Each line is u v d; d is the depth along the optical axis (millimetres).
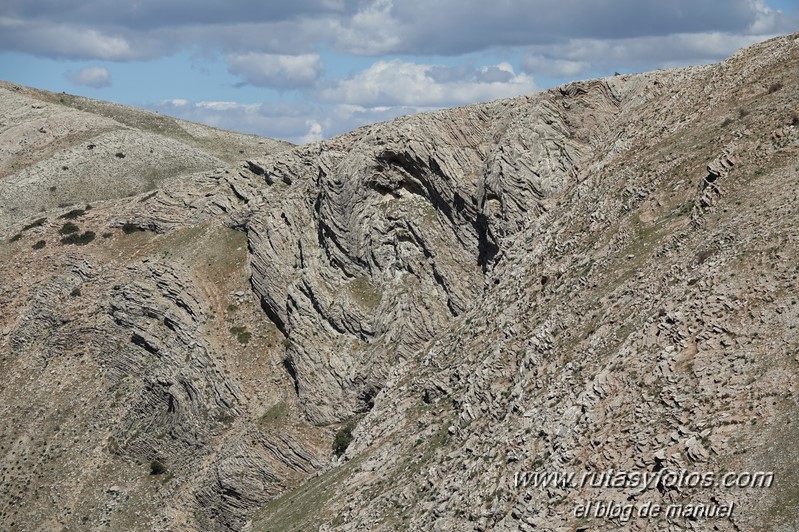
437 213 76375
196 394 83188
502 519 41531
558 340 49344
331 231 82250
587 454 39938
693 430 36969
